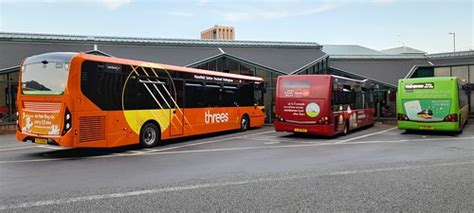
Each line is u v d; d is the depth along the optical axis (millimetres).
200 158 11133
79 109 11094
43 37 22078
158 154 12055
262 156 11500
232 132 20078
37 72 11508
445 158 10906
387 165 9695
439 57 31062
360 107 21250
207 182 7688
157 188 7172
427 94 18375
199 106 16656
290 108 17344
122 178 8156
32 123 11570
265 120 26016
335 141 15883
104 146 11859
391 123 26875
